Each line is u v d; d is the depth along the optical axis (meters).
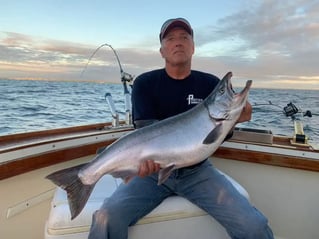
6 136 1.67
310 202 1.83
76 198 1.23
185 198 1.48
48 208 1.77
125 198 1.34
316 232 1.83
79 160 1.94
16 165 1.47
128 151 1.28
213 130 1.26
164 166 1.32
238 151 1.94
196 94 1.71
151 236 1.37
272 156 1.85
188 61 1.69
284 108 2.03
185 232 1.42
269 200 1.95
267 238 1.28
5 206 1.54
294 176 1.86
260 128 2.02
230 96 1.24
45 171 1.73
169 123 1.33
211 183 1.44
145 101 1.70
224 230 1.45
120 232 1.26
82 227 1.27
